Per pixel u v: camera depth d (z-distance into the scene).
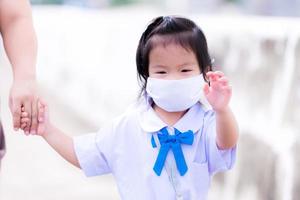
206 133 3.03
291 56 4.92
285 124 4.91
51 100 12.92
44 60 16.42
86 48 11.62
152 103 3.11
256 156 5.10
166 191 2.96
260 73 5.46
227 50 6.17
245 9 21.02
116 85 8.95
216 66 6.32
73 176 7.15
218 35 6.36
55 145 3.11
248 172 5.23
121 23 9.50
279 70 5.16
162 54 2.93
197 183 3.01
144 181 2.99
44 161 7.91
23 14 2.95
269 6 16.27
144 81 3.10
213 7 21.58
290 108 4.90
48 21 16.11
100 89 9.90
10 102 2.91
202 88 2.94
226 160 2.99
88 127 9.93
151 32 2.99
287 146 4.62
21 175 7.24
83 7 25.41
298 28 4.94
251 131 5.30
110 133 3.10
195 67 2.97
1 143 2.88
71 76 12.68
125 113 3.14
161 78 2.95
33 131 2.98
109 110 9.18
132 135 3.06
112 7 32.28
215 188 5.97
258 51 5.52
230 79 6.02
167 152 2.98
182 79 2.89
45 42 16.33
